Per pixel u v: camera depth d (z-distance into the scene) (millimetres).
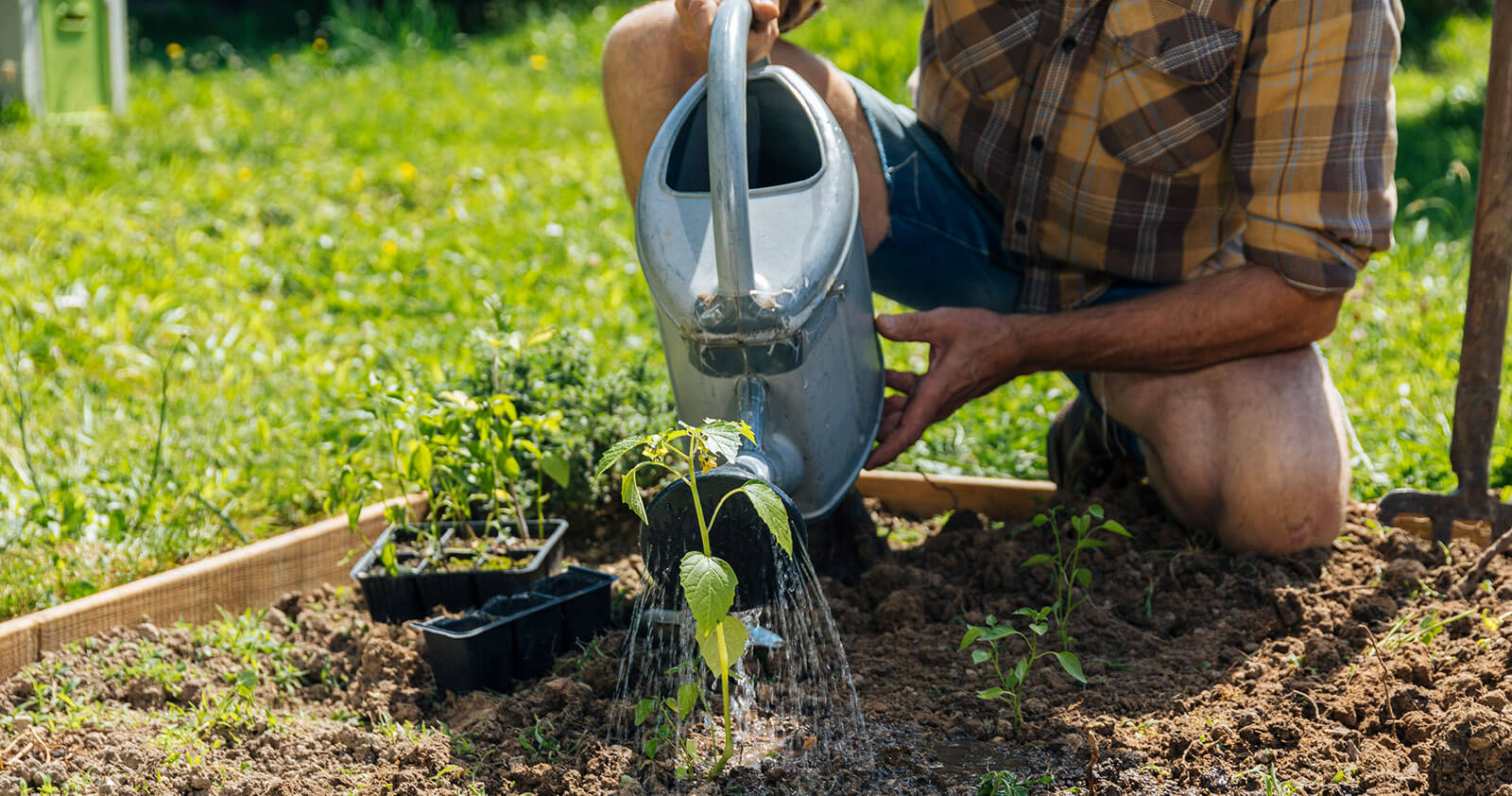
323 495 2863
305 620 2422
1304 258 2262
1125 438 2756
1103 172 2475
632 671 2109
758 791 1795
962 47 2535
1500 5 2316
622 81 2512
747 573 1774
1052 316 2379
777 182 2248
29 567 2492
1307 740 1861
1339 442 2441
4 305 4000
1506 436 3070
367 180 6297
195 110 8141
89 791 1792
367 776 1853
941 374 2307
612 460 1749
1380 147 2252
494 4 12672
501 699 2053
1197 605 2346
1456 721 1754
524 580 2412
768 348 1844
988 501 2975
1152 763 1838
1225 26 2279
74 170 6207
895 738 1935
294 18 13195
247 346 3898
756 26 2162
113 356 3748
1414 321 4000
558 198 6129
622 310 4297
